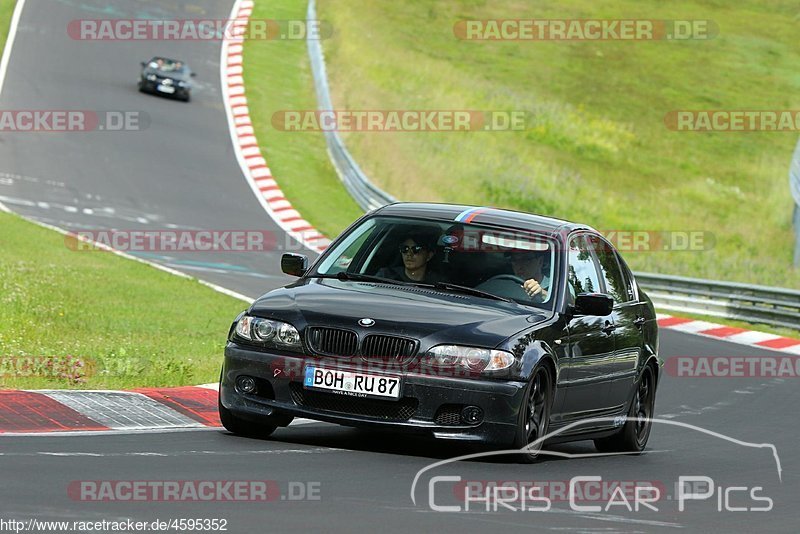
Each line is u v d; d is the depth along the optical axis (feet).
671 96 633.61
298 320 94.84
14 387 120.67
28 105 466.29
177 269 280.10
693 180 526.57
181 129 466.29
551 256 104.99
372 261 104.94
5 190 361.51
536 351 94.84
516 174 475.72
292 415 93.97
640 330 116.37
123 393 118.21
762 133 596.29
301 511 71.05
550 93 612.29
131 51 558.56
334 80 542.57
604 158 533.14
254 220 370.32
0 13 582.76
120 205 364.79
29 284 210.18
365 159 448.24
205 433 99.81
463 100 556.92
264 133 475.31
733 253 433.89
